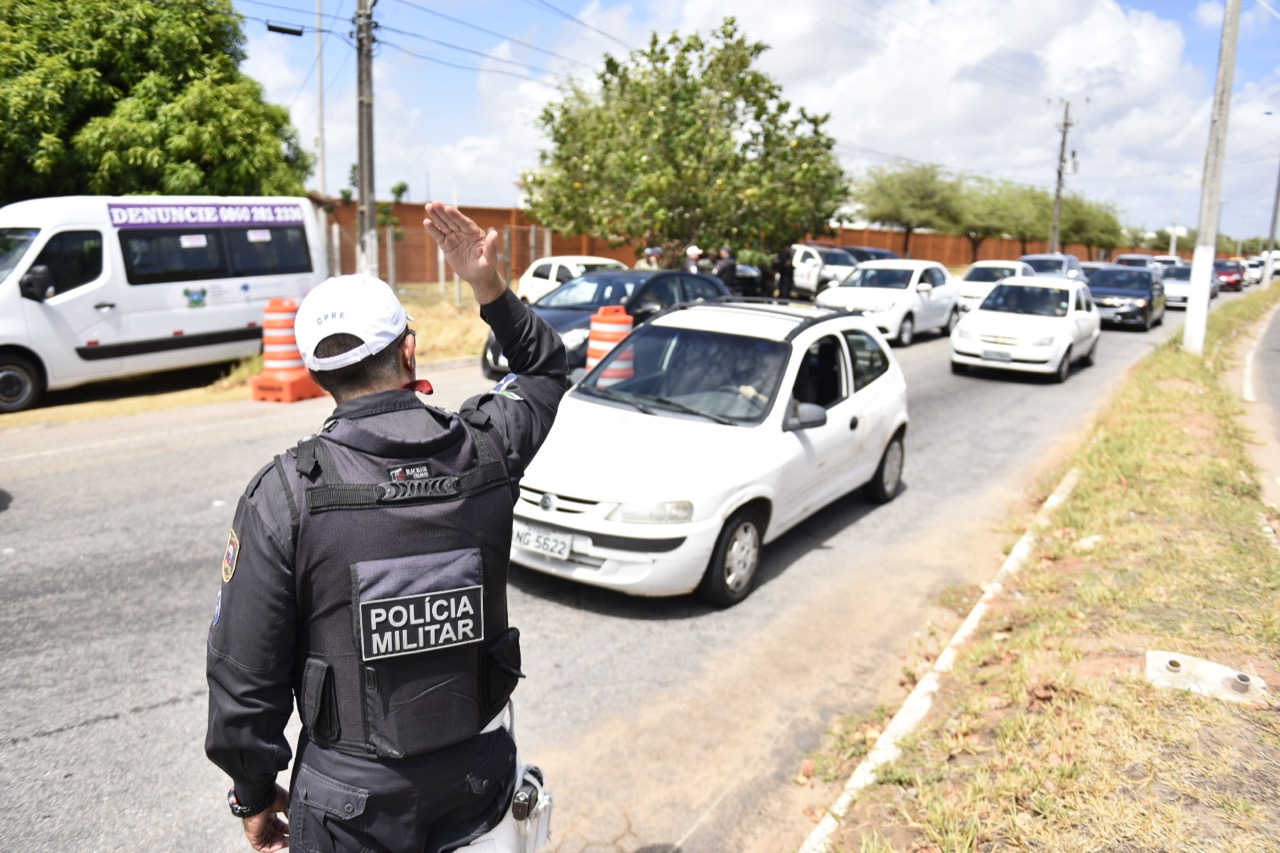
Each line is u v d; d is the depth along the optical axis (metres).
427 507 1.65
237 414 9.79
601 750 3.71
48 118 12.72
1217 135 14.27
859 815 3.10
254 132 13.90
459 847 1.76
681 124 20.44
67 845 3.04
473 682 1.72
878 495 7.23
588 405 5.76
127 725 3.75
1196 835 2.74
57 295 10.33
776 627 4.95
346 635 1.61
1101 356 16.83
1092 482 6.98
